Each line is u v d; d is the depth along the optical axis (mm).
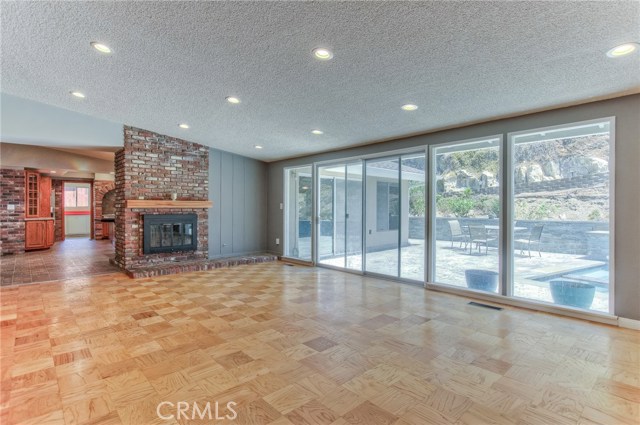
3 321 3283
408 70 2912
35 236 8211
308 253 6766
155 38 2770
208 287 4699
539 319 3402
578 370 2350
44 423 1767
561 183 3629
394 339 2891
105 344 2766
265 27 2465
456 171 4473
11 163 6941
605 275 3357
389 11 2141
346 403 1967
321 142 5605
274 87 3562
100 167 8188
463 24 2197
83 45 2957
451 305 3883
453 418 1827
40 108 4746
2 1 2352
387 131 4734
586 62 2578
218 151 6867
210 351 2648
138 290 4504
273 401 1983
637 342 2824
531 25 2150
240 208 7262
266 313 3574
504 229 3971
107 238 11125
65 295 4234
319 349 2691
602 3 1893
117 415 1843
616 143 3215
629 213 3150
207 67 3234
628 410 1894
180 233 6262
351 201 5938
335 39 2523
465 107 3668
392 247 5254
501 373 2311
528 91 3166
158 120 5145
